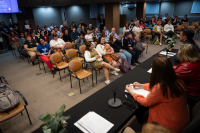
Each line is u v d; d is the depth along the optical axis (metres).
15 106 2.22
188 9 14.10
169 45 3.83
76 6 12.16
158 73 1.28
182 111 1.26
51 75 4.43
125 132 1.18
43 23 11.31
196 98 1.88
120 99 1.85
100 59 3.58
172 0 13.45
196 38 8.34
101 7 14.00
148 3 16.16
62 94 3.35
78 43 5.70
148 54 6.10
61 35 7.48
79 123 1.48
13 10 7.19
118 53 4.37
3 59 6.27
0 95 2.11
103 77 4.14
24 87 3.75
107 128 1.41
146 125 0.72
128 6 16.22
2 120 1.96
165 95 1.25
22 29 9.31
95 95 1.98
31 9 9.52
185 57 1.87
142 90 1.89
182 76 1.89
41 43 4.66
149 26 9.83
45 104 2.99
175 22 10.45
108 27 8.89
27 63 5.63
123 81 2.32
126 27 7.97
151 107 1.46
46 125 1.23
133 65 4.89
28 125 2.44
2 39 7.42
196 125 1.10
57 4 8.23
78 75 3.33
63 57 4.60
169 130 0.65
